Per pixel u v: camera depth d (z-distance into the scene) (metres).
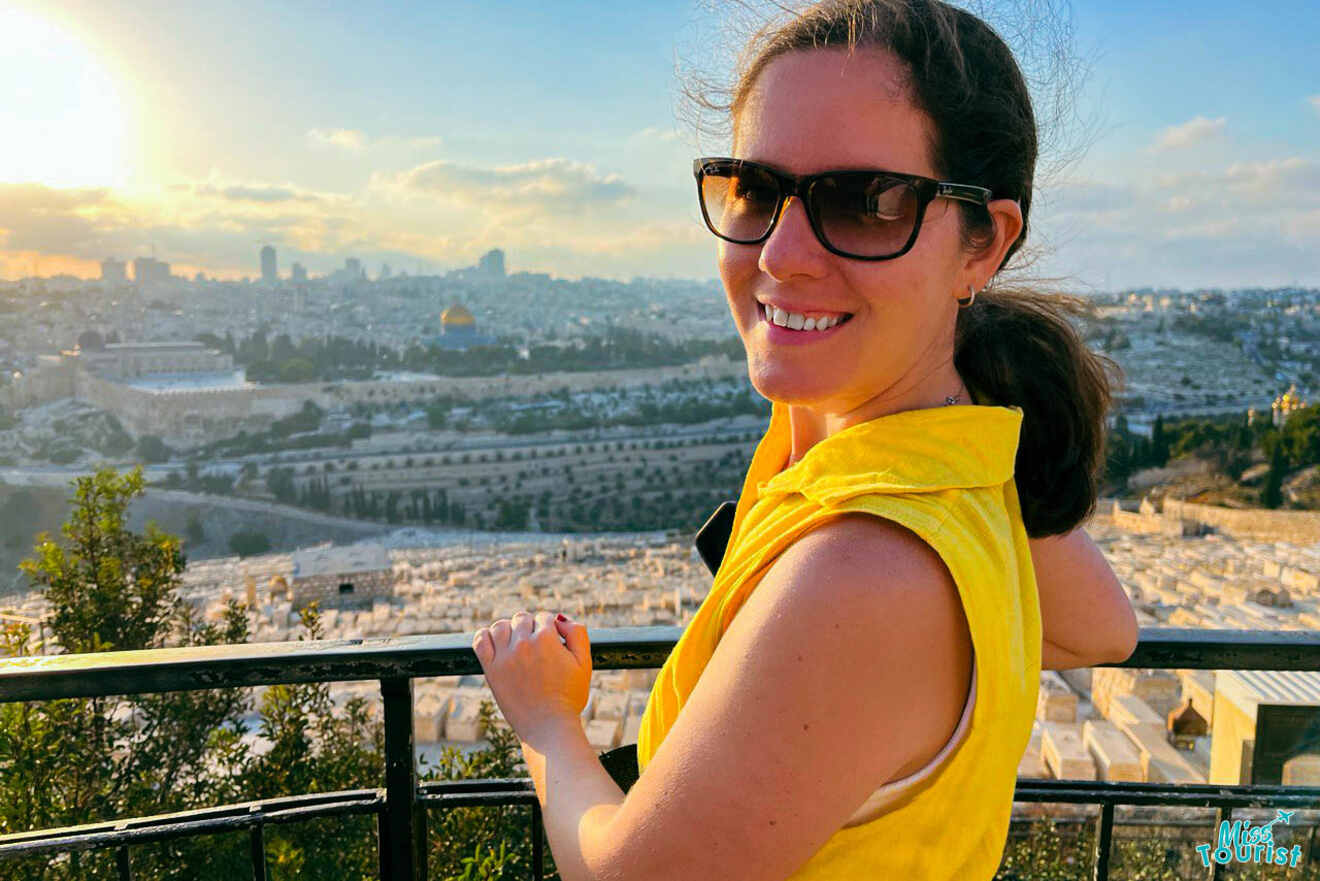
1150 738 15.82
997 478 1.11
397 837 1.77
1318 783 2.37
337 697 15.09
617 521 114.06
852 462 1.09
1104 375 1.36
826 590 0.95
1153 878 6.58
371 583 49.78
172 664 1.63
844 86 1.10
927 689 0.96
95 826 1.71
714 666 0.99
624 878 0.98
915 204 1.09
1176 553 46.09
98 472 8.04
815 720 0.92
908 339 1.15
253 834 1.75
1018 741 1.04
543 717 1.31
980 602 0.96
